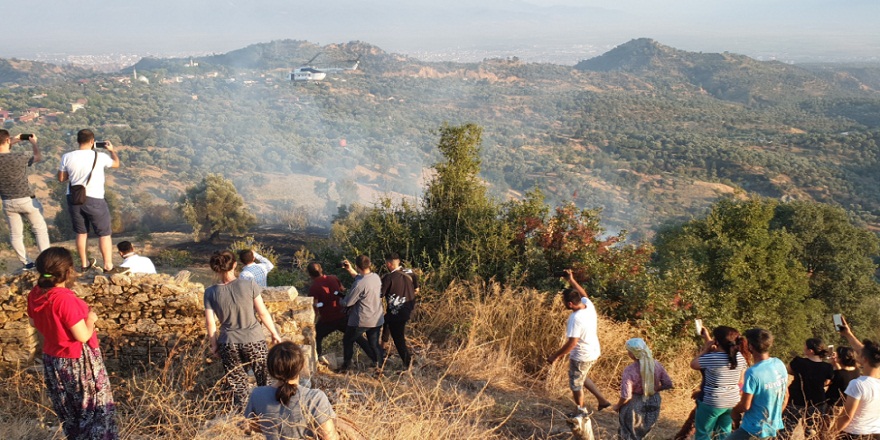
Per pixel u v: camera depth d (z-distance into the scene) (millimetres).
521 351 7973
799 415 5672
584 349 6238
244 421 4570
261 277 7059
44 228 6656
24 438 4887
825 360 6562
